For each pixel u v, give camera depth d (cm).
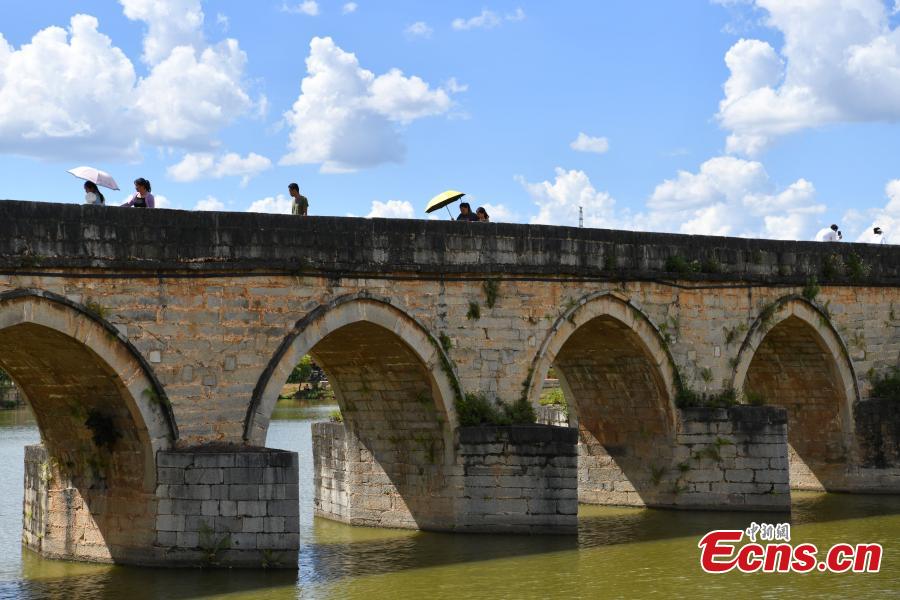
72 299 2827
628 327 3925
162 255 2970
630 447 4231
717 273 4141
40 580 2947
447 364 3497
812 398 4678
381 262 3359
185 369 3005
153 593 2744
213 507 2920
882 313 4688
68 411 3133
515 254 3641
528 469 3478
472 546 3381
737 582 2961
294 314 3189
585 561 3198
